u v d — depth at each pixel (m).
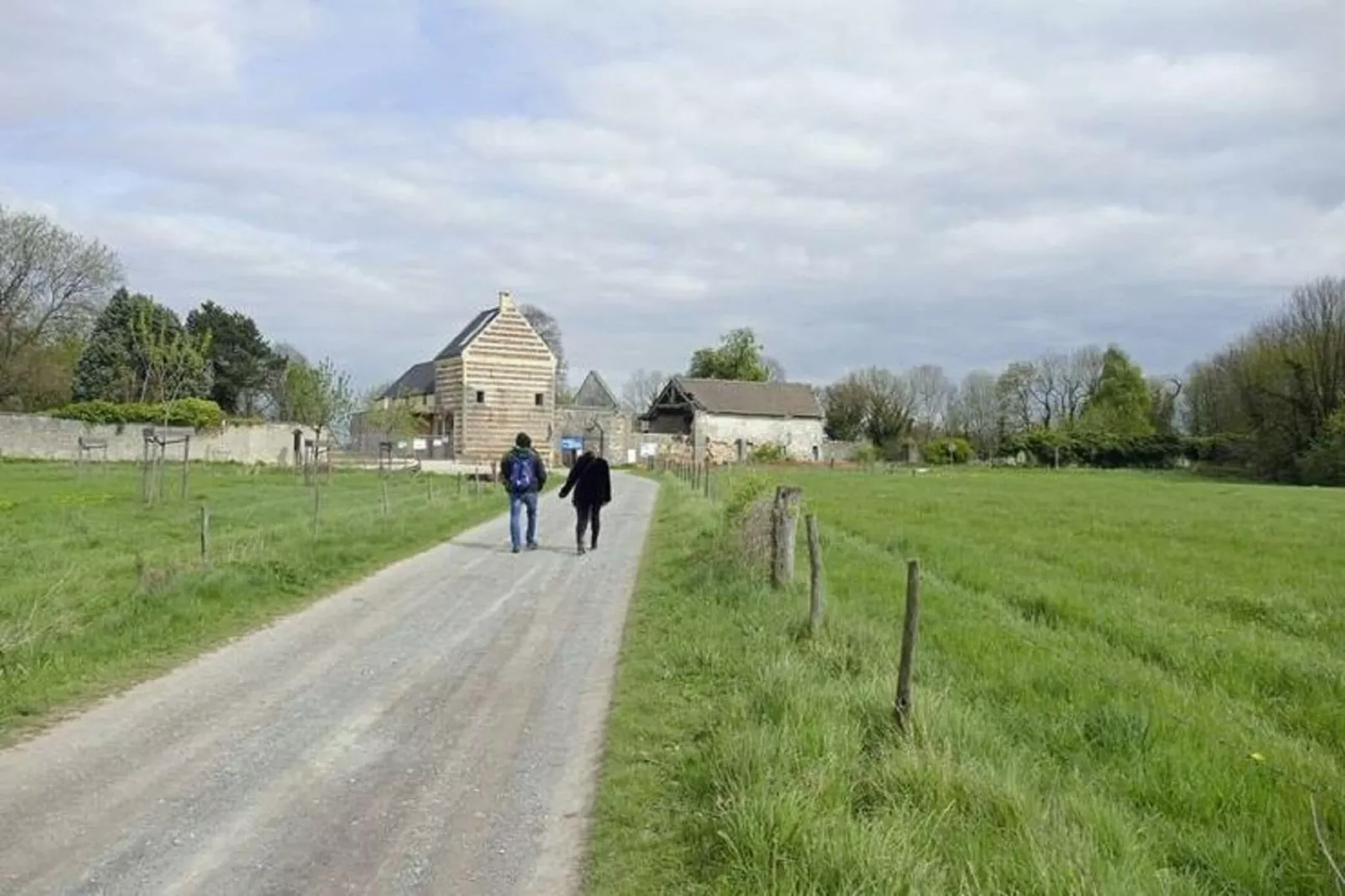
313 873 5.13
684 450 83.81
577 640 10.82
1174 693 9.04
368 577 14.87
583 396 88.12
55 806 5.92
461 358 66.31
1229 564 19.30
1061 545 22.47
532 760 6.89
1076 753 7.29
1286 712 8.96
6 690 7.97
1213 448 91.56
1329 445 71.81
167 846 5.41
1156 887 4.82
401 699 8.39
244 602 12.16
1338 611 14.09
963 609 13.34
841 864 4.67
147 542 18.22
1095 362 116.44
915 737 6.52
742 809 5.25
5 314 61.53
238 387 83.12
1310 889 5.23
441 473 49.97
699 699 8.25
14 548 16.66
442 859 5.32
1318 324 80.19
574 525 23.77
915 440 101.62
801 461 87.19
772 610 11.41
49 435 51.56
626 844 5.51
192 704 8.08
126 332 67.31
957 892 4.55
